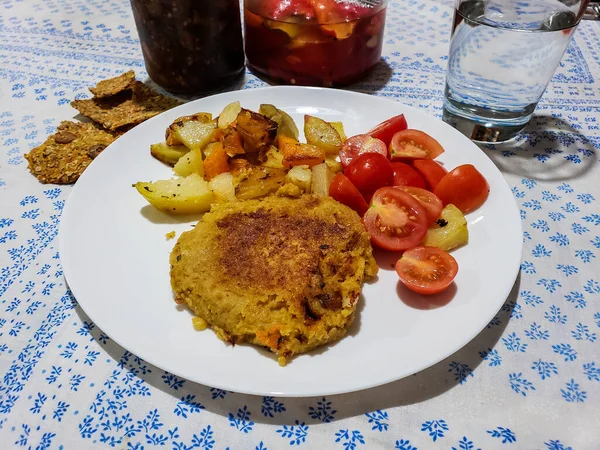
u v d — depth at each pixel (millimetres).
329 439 172
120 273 218
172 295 210
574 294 221
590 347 199
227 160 273
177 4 311
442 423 176
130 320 195
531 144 317
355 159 260
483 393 185
